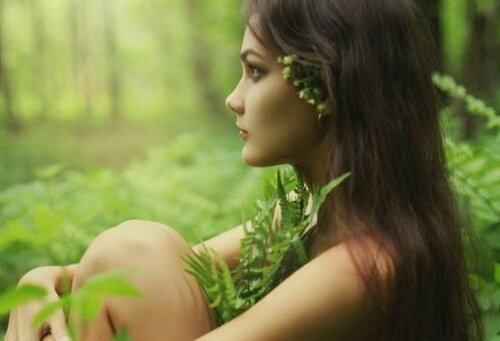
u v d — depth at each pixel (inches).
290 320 70.3
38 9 1448.1
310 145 78.4
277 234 77.8
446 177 81.8
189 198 206.4
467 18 395.9
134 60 1455.5
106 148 900.0
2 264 150.6
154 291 76.7
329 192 77.2
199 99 1178.6
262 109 77.7
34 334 83.0
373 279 71.6
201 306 77.8
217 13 817.5
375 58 76.6
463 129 292.2
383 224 74.6
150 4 1398.9
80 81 1563.7
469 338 85.7
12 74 1357.0
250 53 77.9
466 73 367.9
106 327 77.4
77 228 158.4
